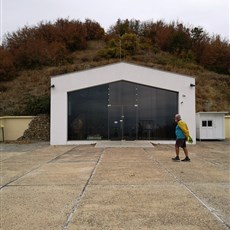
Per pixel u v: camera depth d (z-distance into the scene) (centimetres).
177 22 5641
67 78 1833
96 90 1848
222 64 4519
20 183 689
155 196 562
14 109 2631
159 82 1847
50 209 490
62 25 5388
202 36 5150
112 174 785
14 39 4819
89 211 477
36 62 4191
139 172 812
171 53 5038
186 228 401
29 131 2219
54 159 1113
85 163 993
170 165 942
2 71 3672
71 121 1830
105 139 1831
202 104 3150
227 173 802
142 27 5753
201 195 570
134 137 1836
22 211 482
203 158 1129
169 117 1847
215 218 439
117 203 519
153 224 416
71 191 607
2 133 2173
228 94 3528
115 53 4678
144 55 4806
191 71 4262
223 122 2208
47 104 2422
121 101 1847
